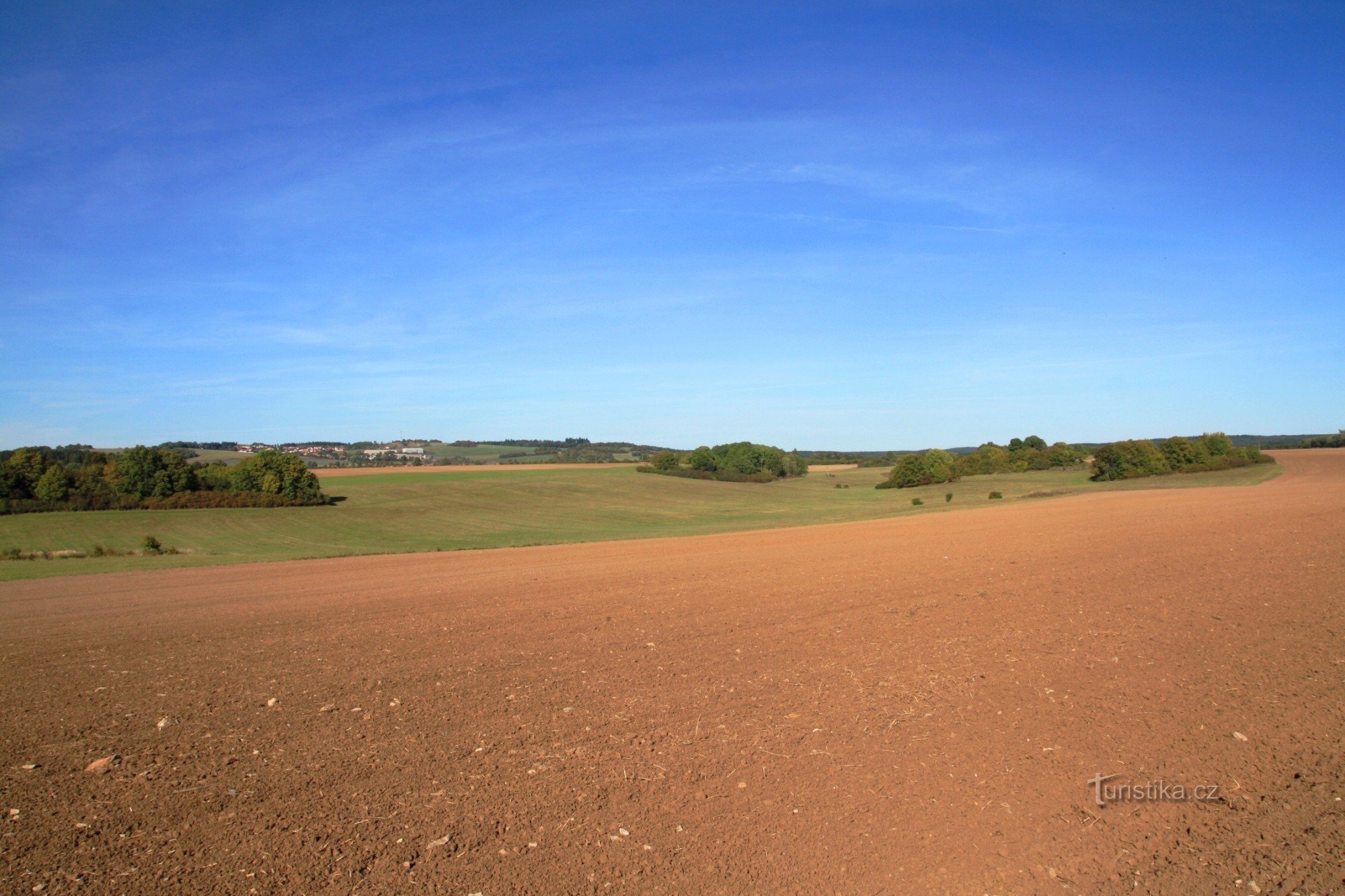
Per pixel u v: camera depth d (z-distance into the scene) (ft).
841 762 22.22
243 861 16.92
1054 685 29.45
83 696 31.42
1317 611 42.16
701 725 25.62
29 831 18.53
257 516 215.10
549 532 188.34
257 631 46.65
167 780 21.71
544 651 37.73
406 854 17.17
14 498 212.43
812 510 229.86
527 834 18.06
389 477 308.40
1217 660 32.78
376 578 78.89
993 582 55.77
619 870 16.38
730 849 17.28
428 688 31.24
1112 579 54.90
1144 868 16.61
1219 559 63.31
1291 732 24.34
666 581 65.62
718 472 340.18
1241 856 17.16
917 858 16.92
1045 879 16.17
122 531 189.26
